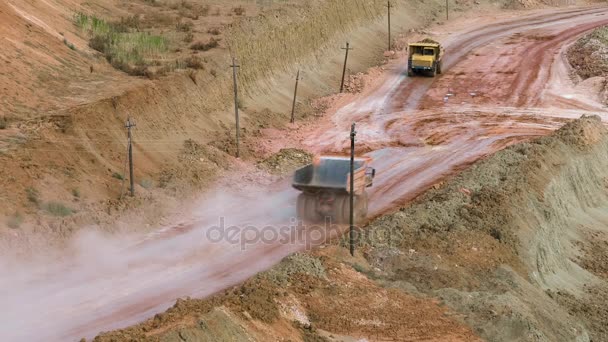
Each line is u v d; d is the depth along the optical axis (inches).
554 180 2347.4
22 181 1702.8
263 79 3046.3
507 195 2066.9
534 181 2255.2
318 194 1797.5
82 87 2290.8
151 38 2817.4
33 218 1611.7
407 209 1898.4
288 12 3469.5
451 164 2527.1
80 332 1233.4
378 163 2524.6
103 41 2723.9
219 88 2691.9
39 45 2452.0
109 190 1852.9
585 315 1814.7
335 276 1470.2
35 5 2728.8
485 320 1439.5
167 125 2304.4
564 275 2011.6
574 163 2549.2
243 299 1280.8
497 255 1779.0
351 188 1578.5
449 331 1375.5
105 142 2010.3
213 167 2209.6
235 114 2454.5
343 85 3462.1
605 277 2102.6
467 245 1770.4
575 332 1651.1
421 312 1417.3
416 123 3056.1
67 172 1814.7
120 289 1418.6
